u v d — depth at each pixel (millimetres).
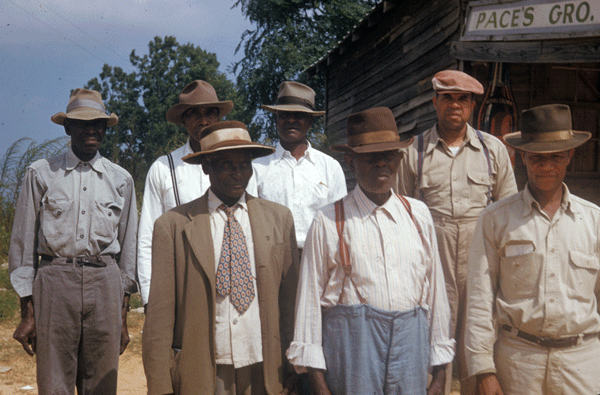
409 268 2312
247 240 2545
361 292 2266
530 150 2348
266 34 22359
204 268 2416
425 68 8398
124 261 3602
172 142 16906
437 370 2389
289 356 2316
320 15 22219
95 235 3365
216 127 2564
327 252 2340
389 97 9938
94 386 3404
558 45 4773
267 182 3662
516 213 2457
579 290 2361
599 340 2441
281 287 2592
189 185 3312
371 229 2326
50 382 3244
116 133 16500
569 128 2398
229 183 2492
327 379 2293
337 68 13367
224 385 2434
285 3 21562
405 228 2365
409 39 9055
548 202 2441
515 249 2416
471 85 3221
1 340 6348
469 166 3258
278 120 3695
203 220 2512
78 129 3361
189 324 2402
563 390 2334
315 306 2322
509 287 2447
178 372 2389
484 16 5316
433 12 8102
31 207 3328
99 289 3359
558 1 4715
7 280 8984
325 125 14070
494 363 2516
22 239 3289
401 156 2445
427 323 2361
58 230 3303
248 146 2438
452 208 3225
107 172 3514
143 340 2432
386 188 2324
